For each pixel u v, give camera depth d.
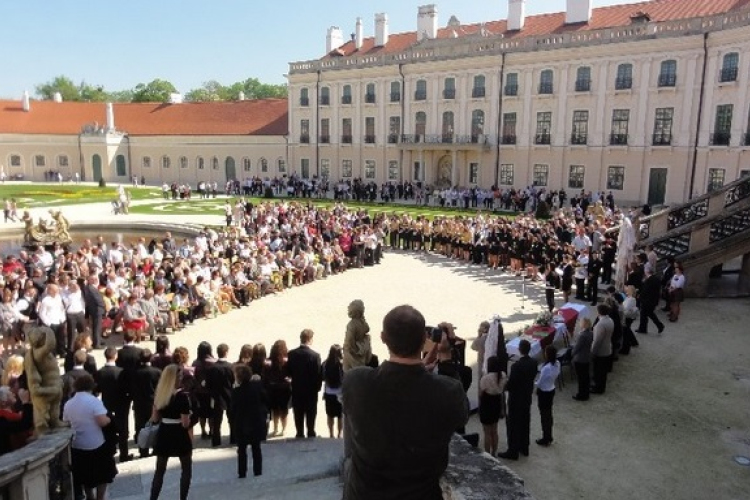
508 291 23.33
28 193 56.72
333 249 27.33
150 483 8.39
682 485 9.08
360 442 2.61
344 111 64.31
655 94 45.22
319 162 67.06
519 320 18.95
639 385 13.01
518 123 52.84
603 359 12.43
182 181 74.94
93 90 128.12
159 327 17.97
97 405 7.21
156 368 10.27
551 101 50.69
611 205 44.25
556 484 9.08
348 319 19.47
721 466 9.64
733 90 41.25
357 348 8.92
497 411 9.77
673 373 13.66
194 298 19.45
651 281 16.33
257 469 8.39
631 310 14.70
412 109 59.28
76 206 48.91
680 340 15.91
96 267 20.75
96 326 16.66
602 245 23.25
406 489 2.57
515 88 52.44
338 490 7.27
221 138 72.25
